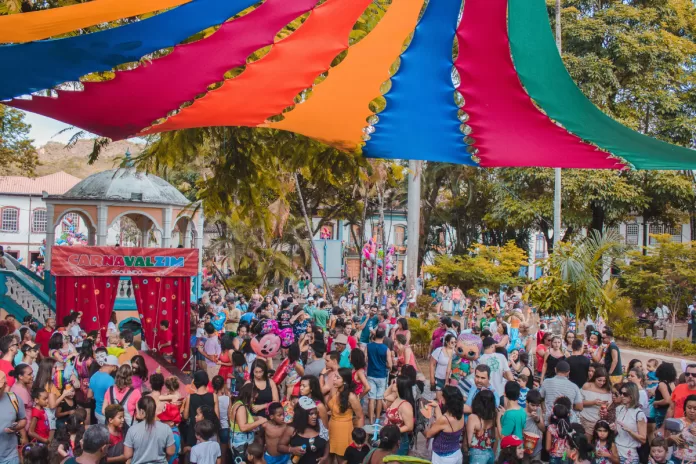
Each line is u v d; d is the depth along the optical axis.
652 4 34.53
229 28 5.77
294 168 11.42
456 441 7.31
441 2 5.94
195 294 21.64
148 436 6.79
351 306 25.81
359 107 7.94
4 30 5.26
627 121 31.48
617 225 36.56
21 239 53.50
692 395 7.38
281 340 14.64
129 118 7.57
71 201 20.69
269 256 34.41
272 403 7.74
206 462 7.07
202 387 8.33
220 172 11.31
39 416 8.06
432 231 47.72
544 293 15.59
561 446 7.78
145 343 14.95
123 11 5.28
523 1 5.61
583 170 32.38
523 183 34.56
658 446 7.27
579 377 10.10
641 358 22.08
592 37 32.25
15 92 6.51
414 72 7.19
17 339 9.33
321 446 7.69
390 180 14.53
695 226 38.25
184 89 6.76
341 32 6.19
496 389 9.47
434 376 10.42
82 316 14.26
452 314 27.86
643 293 28.02
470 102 7.74
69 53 5.72
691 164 8.26
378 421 10.45
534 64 6.55
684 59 33.59
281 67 6.64
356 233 54.28
